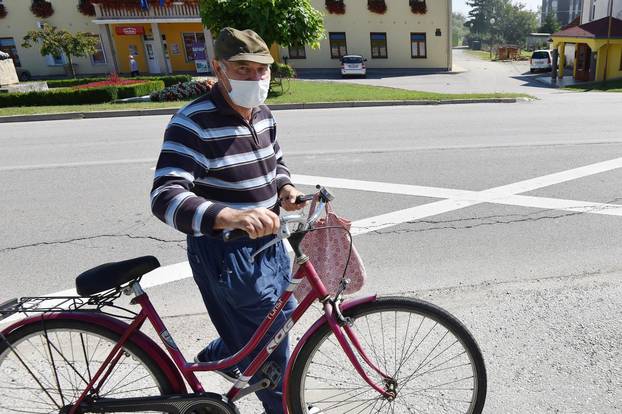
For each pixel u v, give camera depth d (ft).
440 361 8.68
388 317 9.57
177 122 6.09
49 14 103.81
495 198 18.10
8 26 104.47
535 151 25.11
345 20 110.32
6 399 7.40
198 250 6.51
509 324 10.12
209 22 57.21
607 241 14.16
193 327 10.39
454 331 6.63
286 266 7.14
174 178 5.83
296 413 6.79
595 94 61.82
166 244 14.87
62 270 13.35
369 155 25.43
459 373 8.52
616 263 12.80
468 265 13.01
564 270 12.52
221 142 6.28
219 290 6.56
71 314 6.46
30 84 63.21
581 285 11.67
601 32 85.92
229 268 6.41
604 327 9.90
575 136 28.84
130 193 19.80
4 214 17.72
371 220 16.35
